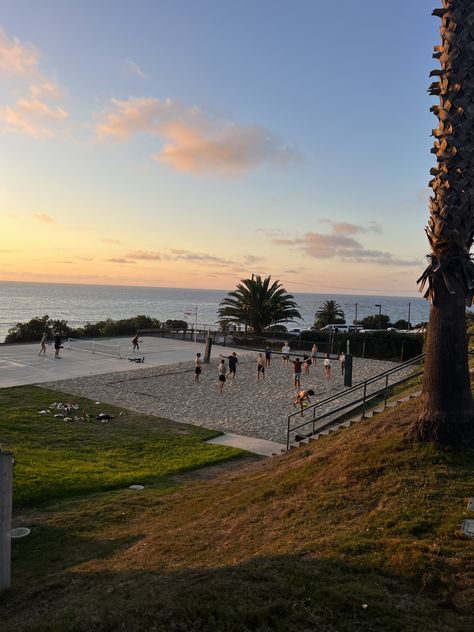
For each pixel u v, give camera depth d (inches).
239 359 1380.4
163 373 1112.8
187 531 303.0
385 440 358.6
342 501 284.5
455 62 309.7
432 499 267.0
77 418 705.0
